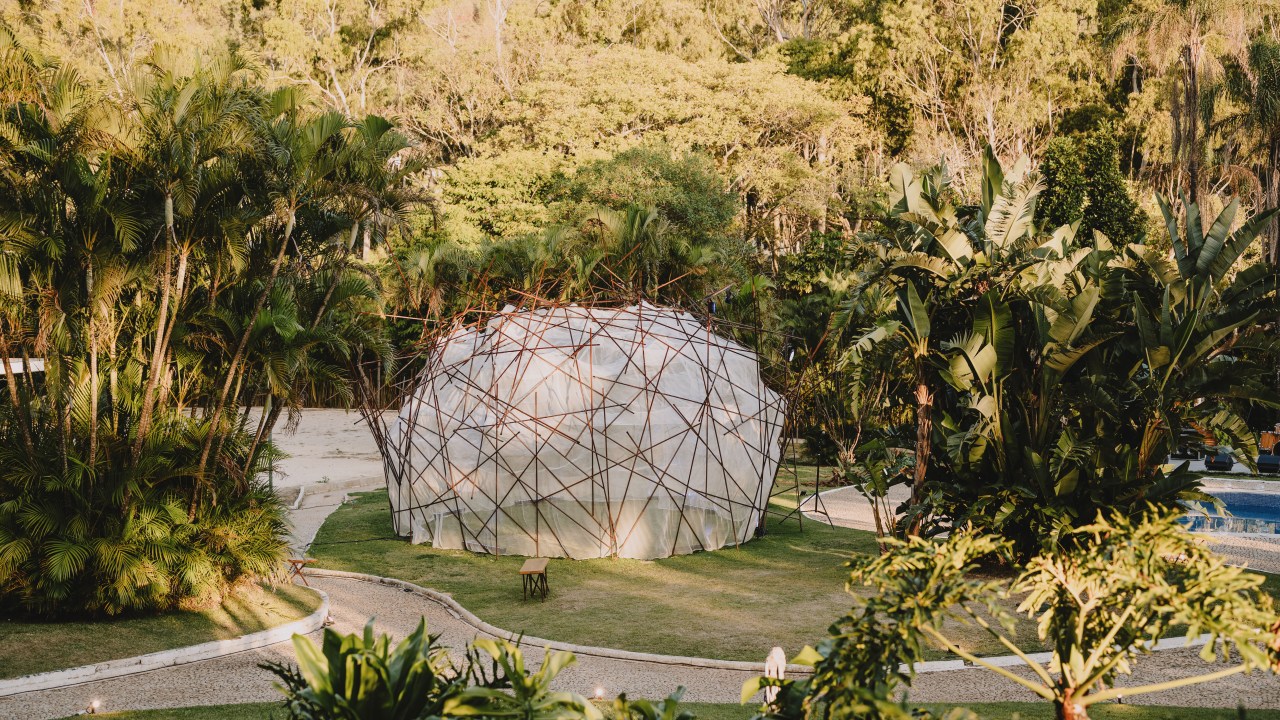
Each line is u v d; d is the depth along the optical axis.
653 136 48.09
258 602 16.41
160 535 14.75
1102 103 55.09
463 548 21.30
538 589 17.94
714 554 20.78
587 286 32.94
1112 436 16.09
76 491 14.28
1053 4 52.88
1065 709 7.04
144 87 14.20
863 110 54.38
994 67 54.31
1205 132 36.50
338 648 6.42
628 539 20.27
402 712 6.39
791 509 26.23
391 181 17.05
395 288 36.62
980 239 17.33
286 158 15.03
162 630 14.52
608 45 59.78
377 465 32.66
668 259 33.69
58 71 14.63
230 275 16.11
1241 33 35.78
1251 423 32.28
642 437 20.14
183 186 13.87
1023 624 14.84
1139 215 42.53
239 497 16.55
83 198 13.93
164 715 11.02
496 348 21.55
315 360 16.83
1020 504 16.56
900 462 18.61
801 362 27.02
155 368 14.45
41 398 15.68
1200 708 10.73
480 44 58.03
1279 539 21.17
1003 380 16.84
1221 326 15.35
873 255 18.69
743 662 13.30
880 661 6.48
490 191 45.53
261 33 59.88
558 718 5.93
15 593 14.58
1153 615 6.98
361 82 56.91
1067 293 17.00
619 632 15.05
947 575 6.77
